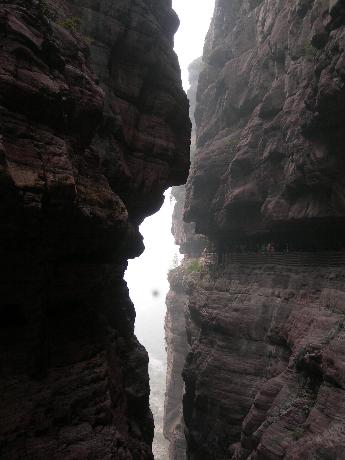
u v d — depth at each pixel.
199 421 33.41
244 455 25.64
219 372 32.38
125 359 21.72
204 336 37.72
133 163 22.78
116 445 13.79
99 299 17.38
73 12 20.56
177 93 26.16
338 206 28.00
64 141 13.48
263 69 40.22
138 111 23.72
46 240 12.83
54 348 14.25
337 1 21.98
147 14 23.83
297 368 24.33
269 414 24.03
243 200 36.94
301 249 34.78
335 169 26.95
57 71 13.89
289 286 31.16
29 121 12.16
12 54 11.70
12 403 11.94
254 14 46.88
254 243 40.75
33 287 13.03
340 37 22.06
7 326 12.88
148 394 23.22
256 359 30.88
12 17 11.83
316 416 20.16
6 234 11.30
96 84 17.47
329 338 22.70
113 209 15.94
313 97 25.89
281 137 33.62
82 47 17.50
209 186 44.22
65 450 12.26
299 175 29.86
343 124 25.20
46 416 12.52
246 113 43.31
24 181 10.80
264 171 35.19
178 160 27.19
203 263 54.34
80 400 13.76
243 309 33.47
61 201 12.09
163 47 25.17
